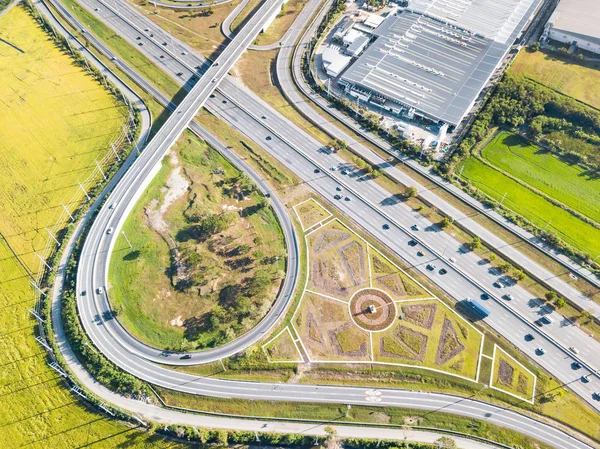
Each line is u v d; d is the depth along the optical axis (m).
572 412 136.12
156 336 149.25
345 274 164.00
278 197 185.75
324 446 128.88
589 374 143.25
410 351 146.25
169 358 145.00
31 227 173.25
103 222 172.25
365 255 169.62
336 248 171.12
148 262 165.62
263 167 195.50
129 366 142.88
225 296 157.38
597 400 138.38
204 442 129.62
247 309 151.25
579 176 192.25
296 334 149.62
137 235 172.62
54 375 140.88
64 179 187.75
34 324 151.00
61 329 150.25
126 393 139.00
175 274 162.25
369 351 146.25
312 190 188.50
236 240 172.00
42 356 144.38
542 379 141.62
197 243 170.50
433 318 153.88
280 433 132.25
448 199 185.88
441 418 135.50
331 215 180.75
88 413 134.75
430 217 180.75
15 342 146.88
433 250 170.88
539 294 160.25
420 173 194.12
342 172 194.62
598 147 198.62
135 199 180.88
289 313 154.12
